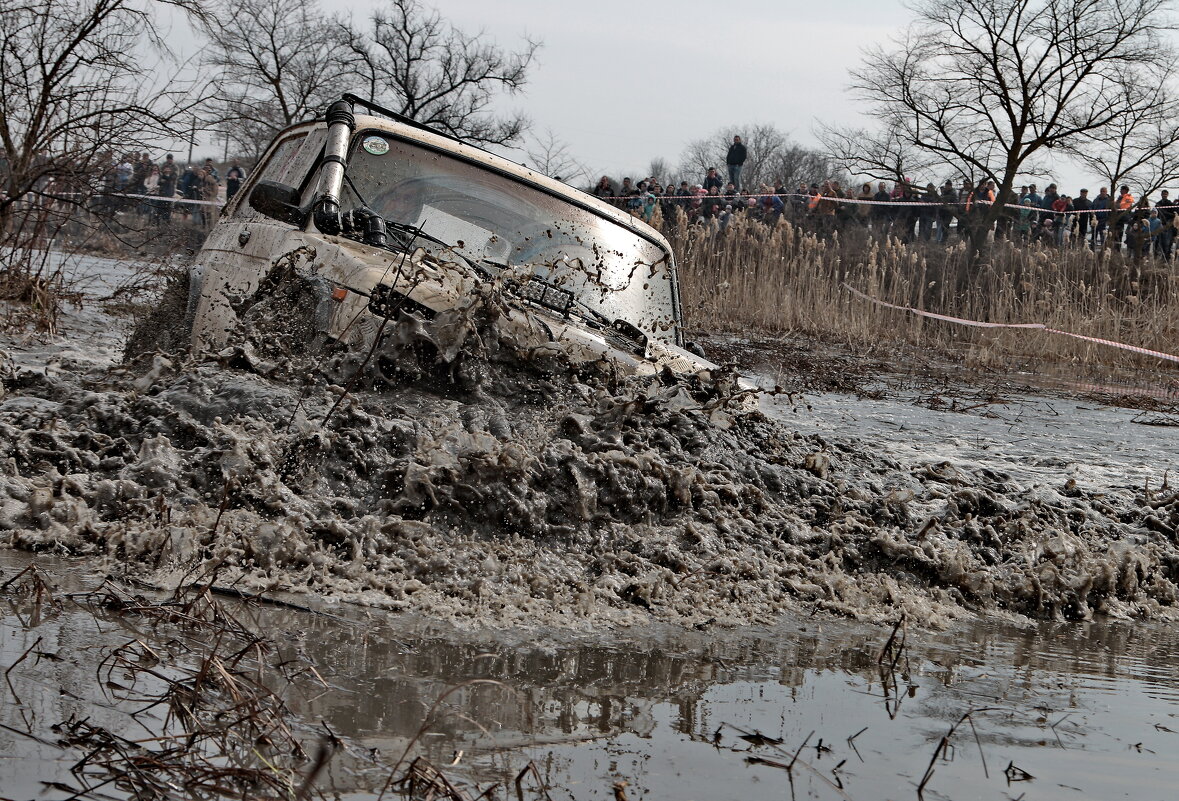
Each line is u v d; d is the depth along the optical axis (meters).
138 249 12.83
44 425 4.66
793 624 4.01
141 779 2.19
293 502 4.23
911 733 2.93
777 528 4.86
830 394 13.41
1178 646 4.33
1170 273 21.31
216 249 7.39
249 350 5.25
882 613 4.29
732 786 2.46
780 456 5.62
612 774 2.47
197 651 2.96
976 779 2.64
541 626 3.62
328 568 3.86
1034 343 19.77
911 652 3.81
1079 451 9.91
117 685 2.66
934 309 23.56
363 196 6.57
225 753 2.37
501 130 37.09
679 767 2.54
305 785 2.18
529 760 2.51
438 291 5.44
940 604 4.52
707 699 3.07
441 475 4.38
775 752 2.70
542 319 5.60
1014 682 3.55
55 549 3.81
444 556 4.01
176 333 7.40
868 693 3.27
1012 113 30.42
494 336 5.26
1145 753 2.94
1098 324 19.56
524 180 7.16
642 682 3.16
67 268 12.72
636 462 4.65
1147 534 5.95
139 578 3.57
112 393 5.02
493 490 4.38
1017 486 6.53
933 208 30.55
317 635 3.26
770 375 14.81
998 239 29.44
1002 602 4.72
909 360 18.42
